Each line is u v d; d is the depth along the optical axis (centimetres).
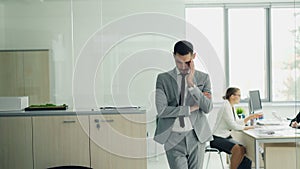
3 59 391
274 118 422
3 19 390
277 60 445
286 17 446
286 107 424
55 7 391
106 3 389
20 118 295
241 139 364
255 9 447
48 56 390
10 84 391
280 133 330
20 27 391
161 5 390
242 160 348
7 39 390
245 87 439
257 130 352
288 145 320
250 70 441
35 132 295
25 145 295
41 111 302
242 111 421
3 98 308
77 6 390
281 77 439
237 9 440
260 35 443
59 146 294
